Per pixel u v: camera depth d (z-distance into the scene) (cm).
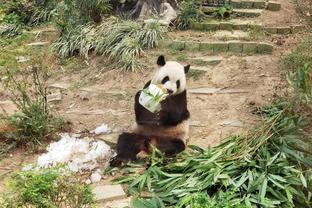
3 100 723
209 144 559
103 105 693
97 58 822
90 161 543
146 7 912
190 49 808
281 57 749
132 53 788
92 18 903
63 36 877
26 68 774
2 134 591
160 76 526
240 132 571
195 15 895
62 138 590
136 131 538
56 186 377
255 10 929
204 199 405
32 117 588
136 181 481
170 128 525
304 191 446
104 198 466
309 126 491
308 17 912
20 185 364
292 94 624
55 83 770
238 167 454
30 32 952
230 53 791
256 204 421
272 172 446
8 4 1052
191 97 678
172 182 466
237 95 672
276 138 476
